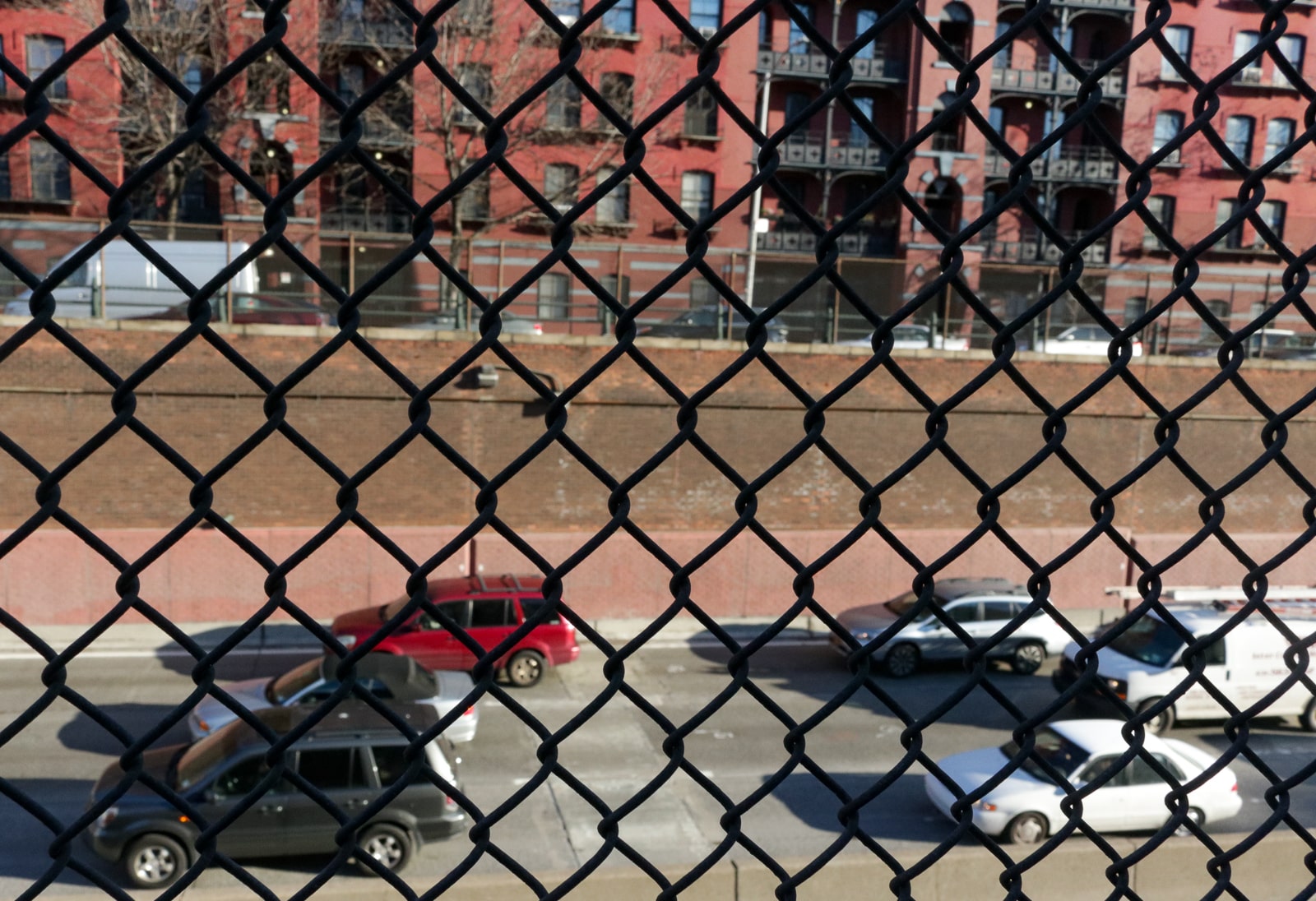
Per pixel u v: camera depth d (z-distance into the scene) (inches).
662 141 1146.0
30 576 678.5
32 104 43.8
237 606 709.3
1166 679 569.0
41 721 535.5
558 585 54.2
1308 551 842.2
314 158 898.1
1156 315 58.9
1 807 421.4
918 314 871.1
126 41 44.2
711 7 1003.9
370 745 373.4
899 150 54.4
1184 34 1135.6
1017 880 63.4
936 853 61.8
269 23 46.0
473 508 747.4
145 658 650.8
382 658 516.4
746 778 482.6
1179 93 1143.6
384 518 734.5
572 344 754.2
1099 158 1201.4
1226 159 58.1
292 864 367.2
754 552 775.1
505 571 744.3
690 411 54.8
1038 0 54.6
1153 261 1147.9
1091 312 58.6
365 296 49.1
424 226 49.3
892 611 690.8
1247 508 842.2
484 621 612.4
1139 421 826.8
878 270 861.2
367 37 872.3
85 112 935.0
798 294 54.9
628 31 945.5
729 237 1176.2
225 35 792.9
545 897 55.9
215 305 709.3
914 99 1253.1
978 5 1245.7
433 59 48.0
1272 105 1099.9
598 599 756.0
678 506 773.9
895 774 60.4
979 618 679.1
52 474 47.2
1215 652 575.5
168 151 45.8
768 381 778.2
